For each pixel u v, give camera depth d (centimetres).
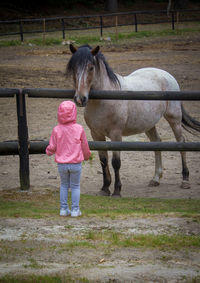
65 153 669
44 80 2302
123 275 472
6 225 627
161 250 543
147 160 1254
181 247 552
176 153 1312
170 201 824
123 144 832
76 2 6022
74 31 4462
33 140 1377
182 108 1087
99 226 629
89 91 835
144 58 2931
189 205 783
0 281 455
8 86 2148
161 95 833
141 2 6475
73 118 672
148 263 505
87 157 698
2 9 5469
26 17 5334
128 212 704
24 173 861
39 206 746
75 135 669
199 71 2478
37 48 3522
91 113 901
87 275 471
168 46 3425
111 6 5862
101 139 952
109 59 2919
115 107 895
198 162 1223
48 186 904
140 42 3691
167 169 1168
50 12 5672
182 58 2897
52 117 1727
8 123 1636
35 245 554
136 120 966
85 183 1051
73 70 805
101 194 947
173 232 604
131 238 576
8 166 1198
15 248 543
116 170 932
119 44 3619
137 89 972
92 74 816
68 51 3303
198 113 1706
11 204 755
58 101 2034
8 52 3359
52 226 626
